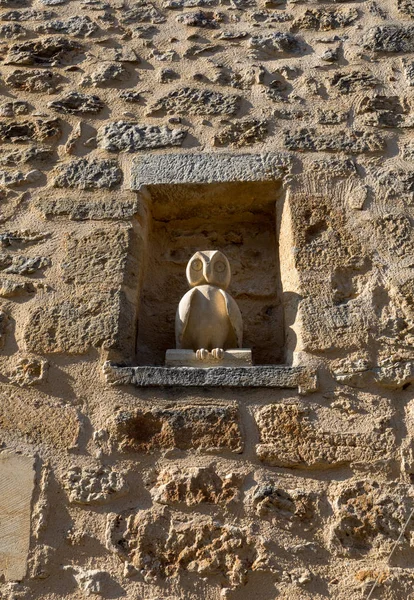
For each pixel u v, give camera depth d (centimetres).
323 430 306
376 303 338
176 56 427
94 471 300
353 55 422
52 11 450
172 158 385
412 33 429
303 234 358
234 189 379
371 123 394
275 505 291
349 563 281
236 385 315
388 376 317
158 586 277
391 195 368
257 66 420
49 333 333
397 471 298
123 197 373
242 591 275
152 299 375
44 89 415
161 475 299
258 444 303
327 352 325
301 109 401
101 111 406
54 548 285
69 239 360
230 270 356
